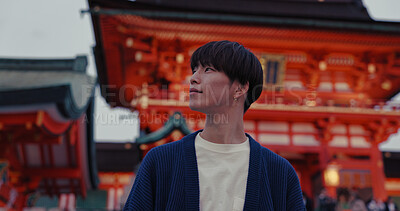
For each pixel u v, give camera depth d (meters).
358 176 18.59
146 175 1.36
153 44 17.58
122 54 18.61
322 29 17.25
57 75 13.28
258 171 1.37
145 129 18.31
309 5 23.06
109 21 16.03
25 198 14.16
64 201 21.19
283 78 18.56
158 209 1.31
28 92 8.75
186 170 1.33
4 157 10.55
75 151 13.87
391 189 23.16
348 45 18.48
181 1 21.67
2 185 12.37
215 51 1.41
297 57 19.16
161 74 19.38
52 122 9.66
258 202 1.31
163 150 1.40
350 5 23.41
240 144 1.43
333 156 18.84
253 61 1.47
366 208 13.83
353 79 19.88
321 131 18.58
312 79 19.12
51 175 14.28
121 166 21.92
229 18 16.56
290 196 1.45
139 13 15.66
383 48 18.80
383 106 18.47
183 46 18.42
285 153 20.88
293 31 17.41
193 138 1.44
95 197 21.66
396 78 20.19
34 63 14.16
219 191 1.32
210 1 22.22
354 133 19.12
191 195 1.29
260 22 16.75
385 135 19.11
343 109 18.17
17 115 9.15
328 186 18.17
